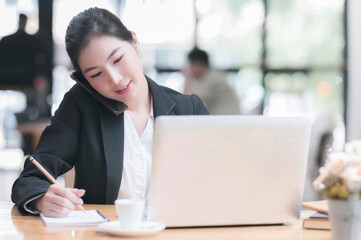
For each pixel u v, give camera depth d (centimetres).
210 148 162
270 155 168
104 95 208
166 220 166
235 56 813
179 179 163
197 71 675
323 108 808
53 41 809
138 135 222
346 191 138
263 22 809
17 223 175
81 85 214
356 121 795
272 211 173
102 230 165
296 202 175
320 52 809
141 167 217
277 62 812
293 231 170
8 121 801
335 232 142
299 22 809
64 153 213
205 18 808
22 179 198
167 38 807
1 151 805
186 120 160
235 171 166
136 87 209
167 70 809
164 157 160
